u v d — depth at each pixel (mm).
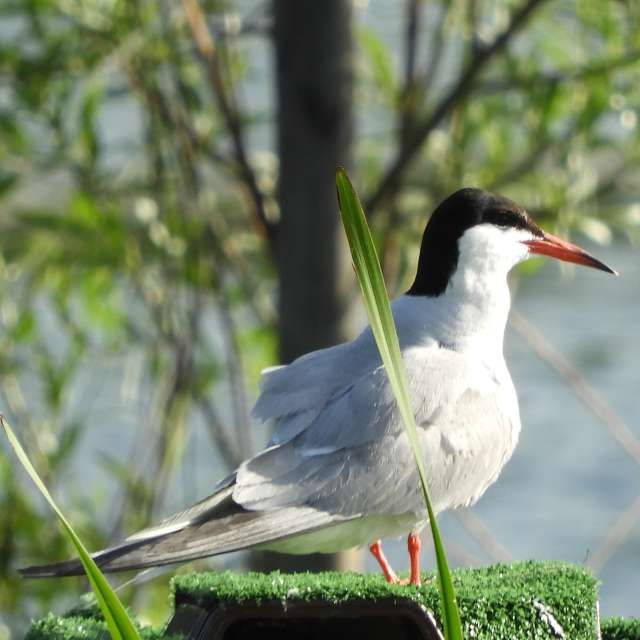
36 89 11258
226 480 7973
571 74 11078
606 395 22250
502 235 9031
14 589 11797
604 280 26156
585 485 20094
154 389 12492
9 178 11375
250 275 12219
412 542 8461
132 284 12109
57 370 12039
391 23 12945
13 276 11680
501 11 11562
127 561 7004
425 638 6637
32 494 12828
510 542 18531
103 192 11773
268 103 14141
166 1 11484
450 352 8719
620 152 11828
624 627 7539
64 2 11117
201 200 11828
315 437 8086
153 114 11727
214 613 6566
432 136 11773
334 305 10469
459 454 8414
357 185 10594
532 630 6887
